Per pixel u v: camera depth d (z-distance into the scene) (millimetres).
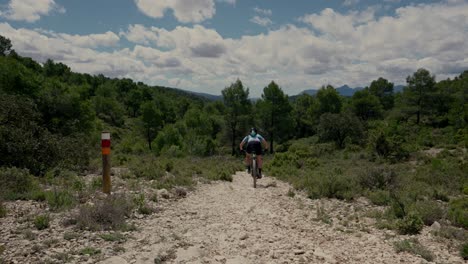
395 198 7352
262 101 48531
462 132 39031
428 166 16359
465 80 66062
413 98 61438
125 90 114125
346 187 9781
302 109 70875
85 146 11977
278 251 4227
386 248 4734
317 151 26500
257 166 10578
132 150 30750
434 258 4410
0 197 6246
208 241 4566
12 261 3414
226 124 49125
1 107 10484
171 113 85250
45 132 10969
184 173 11969
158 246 4184
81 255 3707
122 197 6574
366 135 42250
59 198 6246
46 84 31000
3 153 9641
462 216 6406
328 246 4707
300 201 8422
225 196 8688
